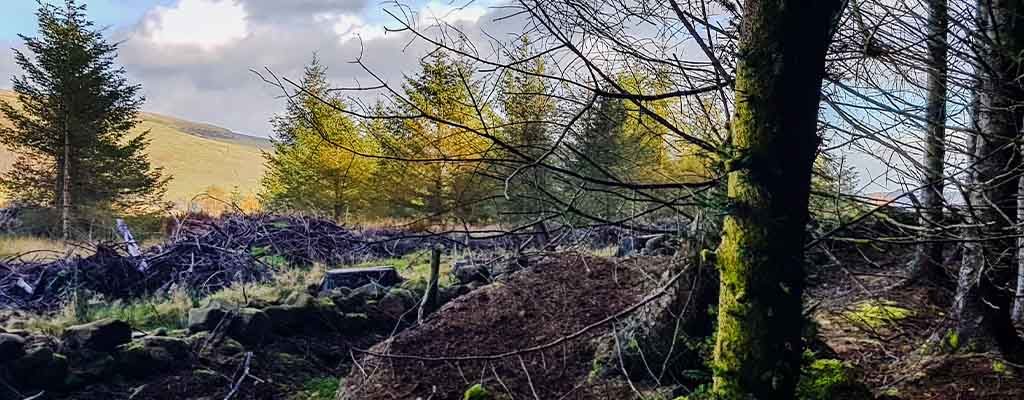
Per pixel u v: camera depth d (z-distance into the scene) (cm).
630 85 298
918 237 284
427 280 800
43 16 2044
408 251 1038
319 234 1027
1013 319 520
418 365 451
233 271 848
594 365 417
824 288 537
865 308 512
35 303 730
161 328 623
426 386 426
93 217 1933
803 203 242
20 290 783
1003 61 309
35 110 2078
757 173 237
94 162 2075
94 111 2102
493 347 463
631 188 252
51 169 2069
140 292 786
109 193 2094
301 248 991
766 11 234
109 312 677
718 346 259
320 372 623
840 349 462
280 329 655
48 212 1950
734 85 253
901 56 289
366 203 1180
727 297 252
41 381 495
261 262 889
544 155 238
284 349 632
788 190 237
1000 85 300
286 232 1036
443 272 845
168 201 2191
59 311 678
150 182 2188
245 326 625
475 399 396
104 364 527
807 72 234
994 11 323
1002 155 318
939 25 287
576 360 438
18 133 2066
